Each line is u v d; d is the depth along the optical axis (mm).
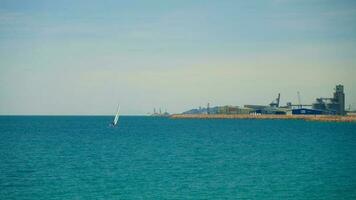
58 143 114125
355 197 43938
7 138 134500
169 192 46469
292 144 109375
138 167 65250
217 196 44469
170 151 91250
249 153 86250
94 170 62062
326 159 75125
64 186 49938
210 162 71188
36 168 64375
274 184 50594
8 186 50031
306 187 48875
